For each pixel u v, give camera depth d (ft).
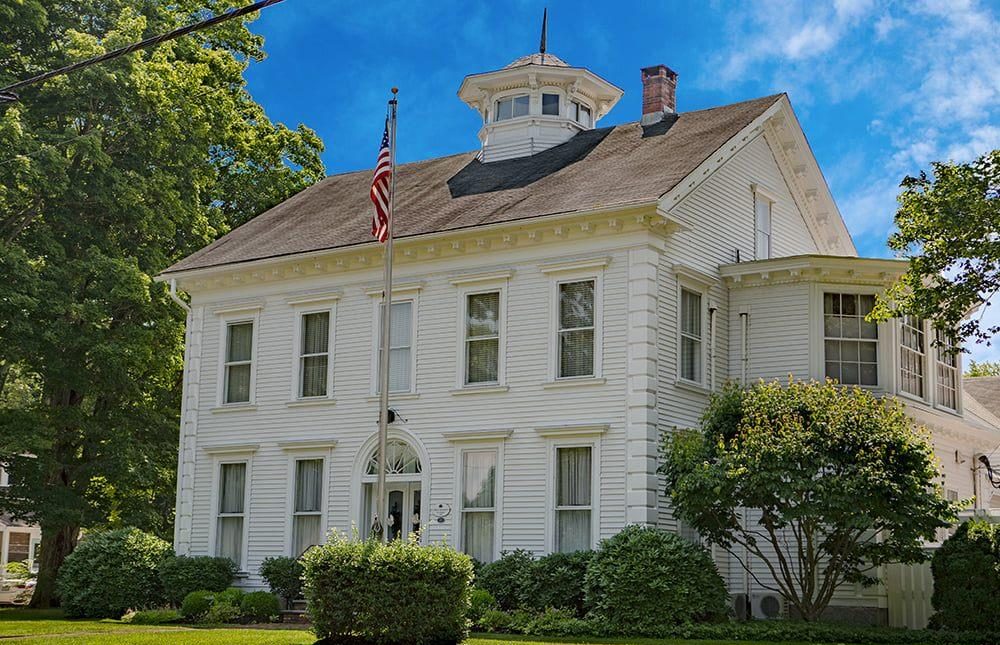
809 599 72.54
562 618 74.33
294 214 111.04
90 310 104.78
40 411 110.52
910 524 68.13
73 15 114.93
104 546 95.25
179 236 122.11
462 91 108.78
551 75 104.22
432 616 60.85
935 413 90.68
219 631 73.97
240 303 100.78
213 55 126.41
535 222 83.46
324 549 62.64
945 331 81.15
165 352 116.37
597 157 95.45
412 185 106.42
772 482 68.74
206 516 99.19
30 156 102.22
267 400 97.76
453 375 87.92
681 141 91.86
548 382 83.20
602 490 79.71
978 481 103.30
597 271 82.33
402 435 89.66
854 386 81.56
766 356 87.25
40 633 73.41
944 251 78.43
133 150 113.91
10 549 201.46
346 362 93.91
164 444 118.62
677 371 82.48
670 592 71.05
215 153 131.64
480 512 85.20
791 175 101.14
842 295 87.15
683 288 84.74
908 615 78.07
